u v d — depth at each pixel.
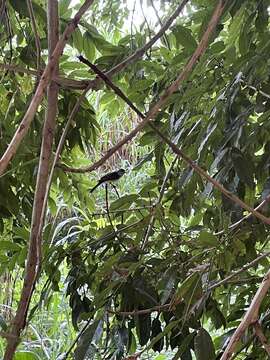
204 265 2.19
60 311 4.71
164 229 2.60
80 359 2.12
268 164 2.07
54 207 3.06
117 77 2.83
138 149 5.49
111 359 2.40
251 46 2.26
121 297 2.46
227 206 2.07
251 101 2.28
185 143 2.29
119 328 2.41
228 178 2.05
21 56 2.47
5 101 2.71
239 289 2.84
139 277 2.36
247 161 1.97
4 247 2.56
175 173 2.65
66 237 2.62
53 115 1.84
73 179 3.04
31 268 2.02
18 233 2.59
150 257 2.47
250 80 2.08
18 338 2.04
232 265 2.38
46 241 2.57
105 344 2.50
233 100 2.05
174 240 2.57
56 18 1.79
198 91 2.23
